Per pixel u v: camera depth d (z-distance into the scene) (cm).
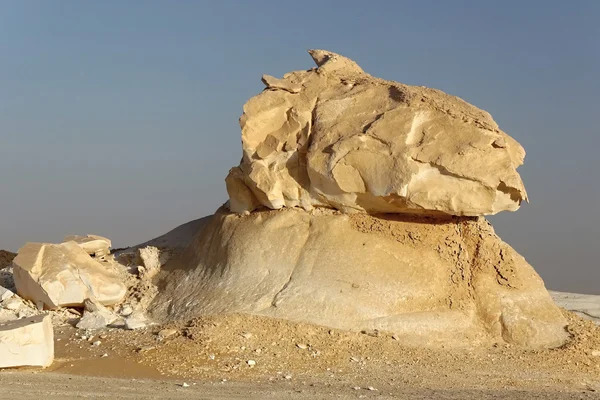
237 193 1457
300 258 1335
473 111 1391
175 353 1150
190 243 1588
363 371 1119
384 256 1330
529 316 1348
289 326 1228
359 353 1191
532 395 1007
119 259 1692
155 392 909
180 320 1310
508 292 1370
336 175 1330
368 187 1320
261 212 1425
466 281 1359
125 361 1121
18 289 1446
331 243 1337
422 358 1200
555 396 1009
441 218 1380
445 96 1447
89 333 1277
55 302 1387
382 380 1073
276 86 1456
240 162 1488
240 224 1427
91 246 1619
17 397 834
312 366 1130
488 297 1355
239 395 911
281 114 1445
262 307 1283
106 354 1155
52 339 1119
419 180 1295
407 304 1298
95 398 850
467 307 1334
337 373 1102
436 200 1292
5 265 1856
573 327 1364
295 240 1357
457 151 1286
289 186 1394
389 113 1340
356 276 1302
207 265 1433
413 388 1028
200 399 871
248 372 1088
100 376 1040
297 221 1380
